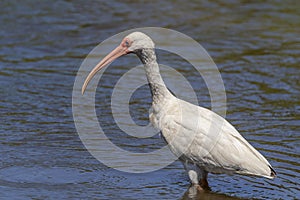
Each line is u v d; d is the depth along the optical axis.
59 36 21.59
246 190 11.62
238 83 17.66
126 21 22.98
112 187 11.65
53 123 14.83
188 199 11.23
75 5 24.56
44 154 13.02
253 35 21.66
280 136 14.12
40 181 11.80
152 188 11.65
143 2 24.97
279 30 22.05
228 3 24.89
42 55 19.92
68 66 18.97
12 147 13.34
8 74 18.17
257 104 16.22
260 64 19.09
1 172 12.12
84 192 11.39
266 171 11.00
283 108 15.91
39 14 23.53
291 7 24.22
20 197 11.11
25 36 21.50
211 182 12.02
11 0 24.77
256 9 24.14
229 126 11.59
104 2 24.97
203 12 23.94
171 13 23.78
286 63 19.12
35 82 17.58
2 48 20.39
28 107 15.80
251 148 11.23
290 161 12.70
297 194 11.34
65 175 12.09
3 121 14.83
